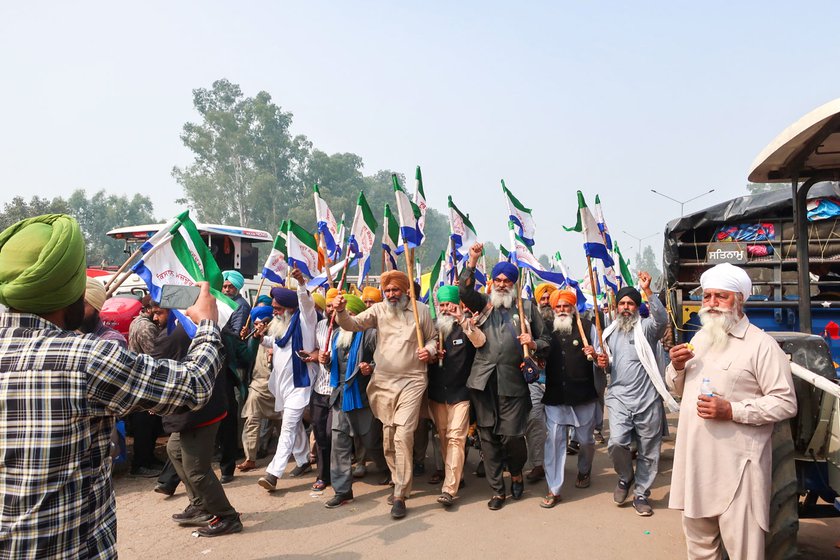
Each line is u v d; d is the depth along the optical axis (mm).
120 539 4598
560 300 5445
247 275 11750
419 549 4355
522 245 6219
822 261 7746
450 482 5219
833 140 4379
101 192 92250
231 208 80250
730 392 3221
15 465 1759
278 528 4789
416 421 5211
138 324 5656
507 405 5152
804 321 4855
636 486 5109
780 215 8164
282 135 81562
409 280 5383
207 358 2172
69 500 1807
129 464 6570
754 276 8016
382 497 5535
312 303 5895
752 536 3133
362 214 6523
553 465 5254
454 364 5309
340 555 4270
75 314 2035
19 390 1788
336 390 5387
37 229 1944
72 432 1823
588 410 5480
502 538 4527
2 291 1849
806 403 3635
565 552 4270
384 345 5301
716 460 3223
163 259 3504
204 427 4504
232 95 82812
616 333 5242
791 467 3299
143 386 1942
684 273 8727
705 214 8359
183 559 4234
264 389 6449
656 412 5043
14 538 1729
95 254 73375
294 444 6285
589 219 5598
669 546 4352
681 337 8328
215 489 4586
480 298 5418
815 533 4418
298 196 82938
